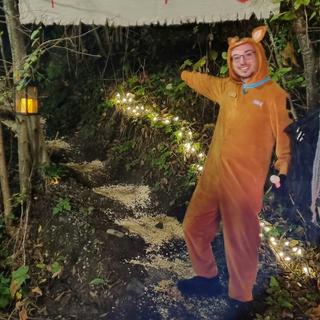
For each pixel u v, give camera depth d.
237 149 2.91
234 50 2.85
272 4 3.16
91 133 6.92
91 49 8.12
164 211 4.92
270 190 3.89
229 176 2.96
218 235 4.07
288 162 2.90
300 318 3.32
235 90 2.95
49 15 3.41
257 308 3.39
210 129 5.45
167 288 3.61
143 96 6.62
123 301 3.65
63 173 5.38
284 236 4.04
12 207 4.99
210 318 3.31
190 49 6.77
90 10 3.37
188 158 5.25
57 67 8.32
